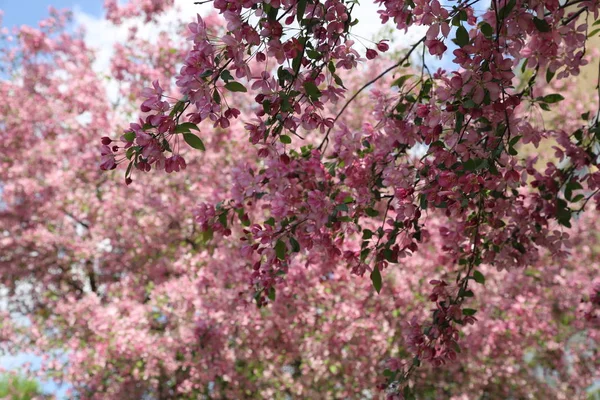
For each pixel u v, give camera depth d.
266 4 2.24
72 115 9.08
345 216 3.01
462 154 2.68
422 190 2.87
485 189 3.04
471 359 7.12
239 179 3.16
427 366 7.03
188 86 2.19
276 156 3.09
